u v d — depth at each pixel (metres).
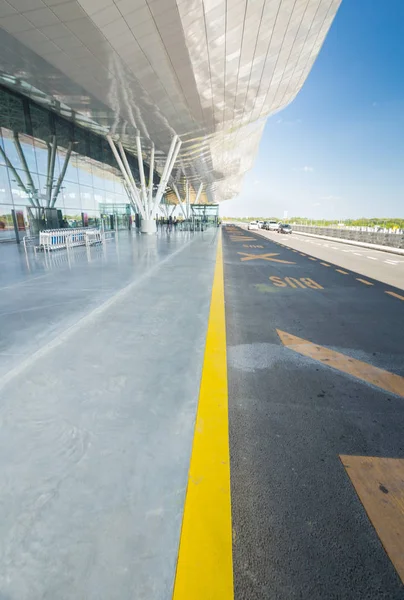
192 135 22.16
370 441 2.24
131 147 26.44
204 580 1.26
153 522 1.47
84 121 20.09
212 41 11.12
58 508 1.51
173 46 10.31
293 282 8.41
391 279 9.34
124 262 9.30
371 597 1.28
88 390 2.51
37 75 11.77
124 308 4.80
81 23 8.39
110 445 1.93
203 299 5.39
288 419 2.47
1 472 1.70
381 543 1.50
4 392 2.45
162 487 1.65
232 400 2.72
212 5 9.29
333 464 2.00
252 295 6.76
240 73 14.58
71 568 1.27
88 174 23.92
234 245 20.03
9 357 3.00
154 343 3.47
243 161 48.38
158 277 7.29
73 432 2.03
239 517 1.60
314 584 1.31
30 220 17.06
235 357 3.62
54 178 19.88
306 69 19.88
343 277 9.44
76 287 5.93
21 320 4.04
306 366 3.42
